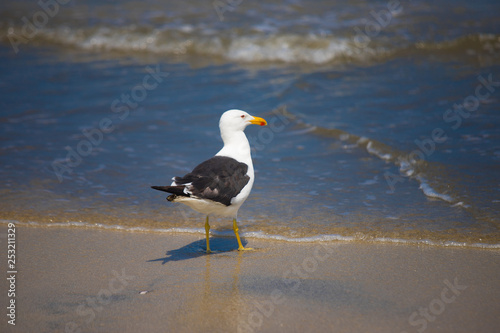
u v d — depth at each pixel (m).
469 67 18.02
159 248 9.09
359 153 13.07
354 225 9.60
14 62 21.12
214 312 6.86
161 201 11.05
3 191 11.41
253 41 21.39
